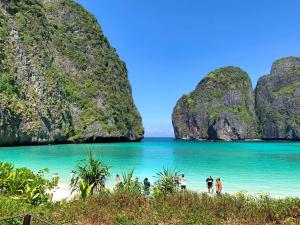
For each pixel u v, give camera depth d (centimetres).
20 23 8994
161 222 1172
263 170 3841
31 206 1254
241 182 2944
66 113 9369
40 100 8462
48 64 9538
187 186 2741
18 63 8250
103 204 1349
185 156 5900
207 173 3550
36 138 8044
